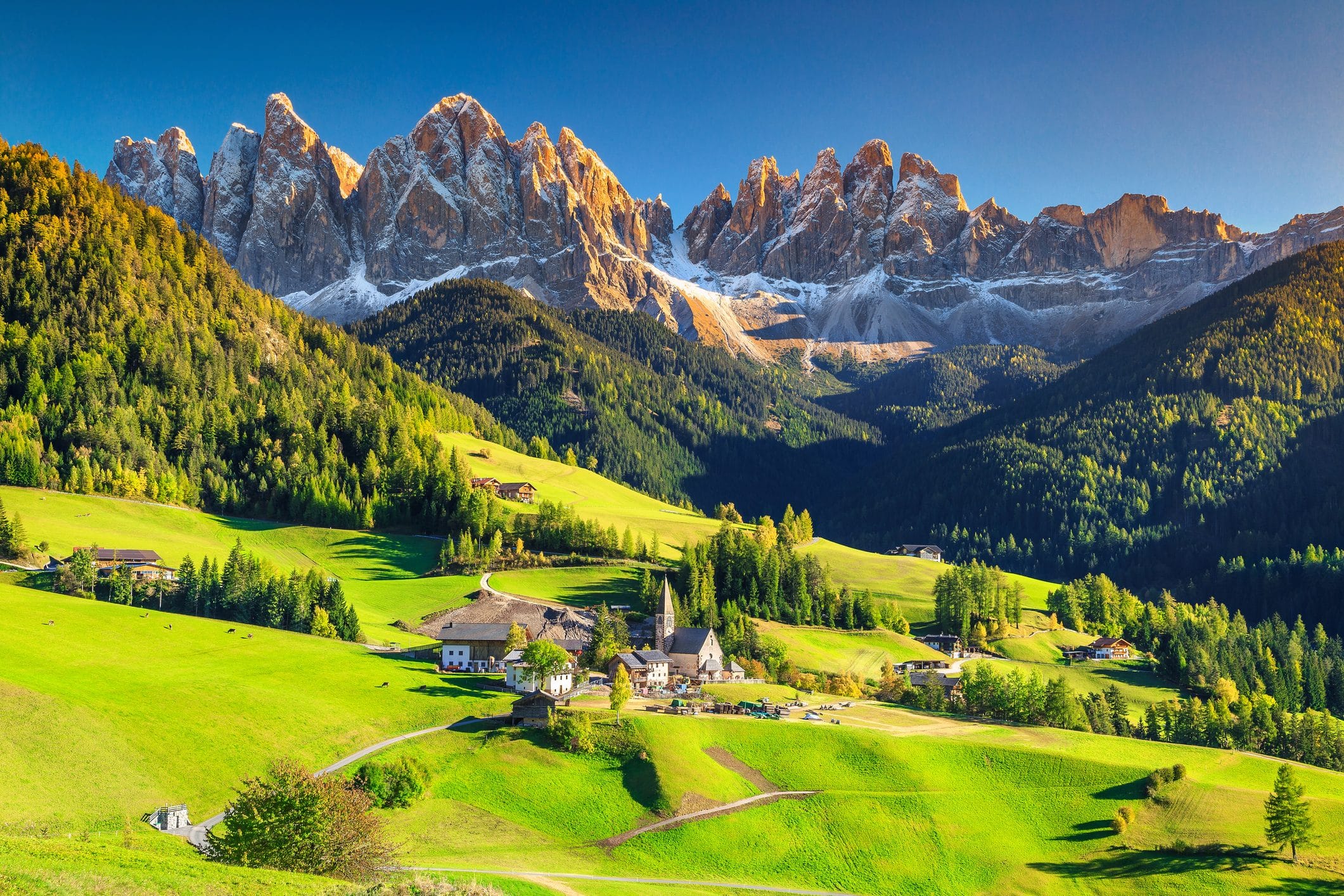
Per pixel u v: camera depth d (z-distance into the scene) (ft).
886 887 354.33
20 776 302.86
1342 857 379.14
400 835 330.75
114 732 347.15
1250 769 460.55
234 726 381.81
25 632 454.81
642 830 367.25
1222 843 385.70
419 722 428.56
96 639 467.52
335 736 398.21
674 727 441.68
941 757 451.53
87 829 283.59
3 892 187.62
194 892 212.64
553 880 306.76
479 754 402.31
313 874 252.83
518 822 360.48
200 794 328.90
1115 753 470.80
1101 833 398.21
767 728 460.14
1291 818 375.45
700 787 396.78
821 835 378.32
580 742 417.69
